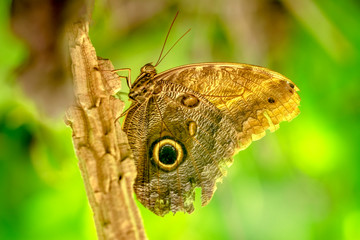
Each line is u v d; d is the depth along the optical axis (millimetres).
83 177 655
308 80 775
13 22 662
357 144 776
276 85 721
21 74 668
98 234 650
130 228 650
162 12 751
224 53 768
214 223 773
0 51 667
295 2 760
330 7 768
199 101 729
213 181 731
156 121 726
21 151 747
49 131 743
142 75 725
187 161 729
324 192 787
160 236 770
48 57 663
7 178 749
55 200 754
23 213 752
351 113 777
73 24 662
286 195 782
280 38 769
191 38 764
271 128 726
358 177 782
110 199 651
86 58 662
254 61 767
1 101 706
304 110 776
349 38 770
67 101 659
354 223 792
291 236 783
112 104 668
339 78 775
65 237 753
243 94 726
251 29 764
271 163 775
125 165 657
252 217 776
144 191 723
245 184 772
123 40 741
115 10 726
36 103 669
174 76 729
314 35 768
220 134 730
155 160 725
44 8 661
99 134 656
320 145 776
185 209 727
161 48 759
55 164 750
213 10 760
